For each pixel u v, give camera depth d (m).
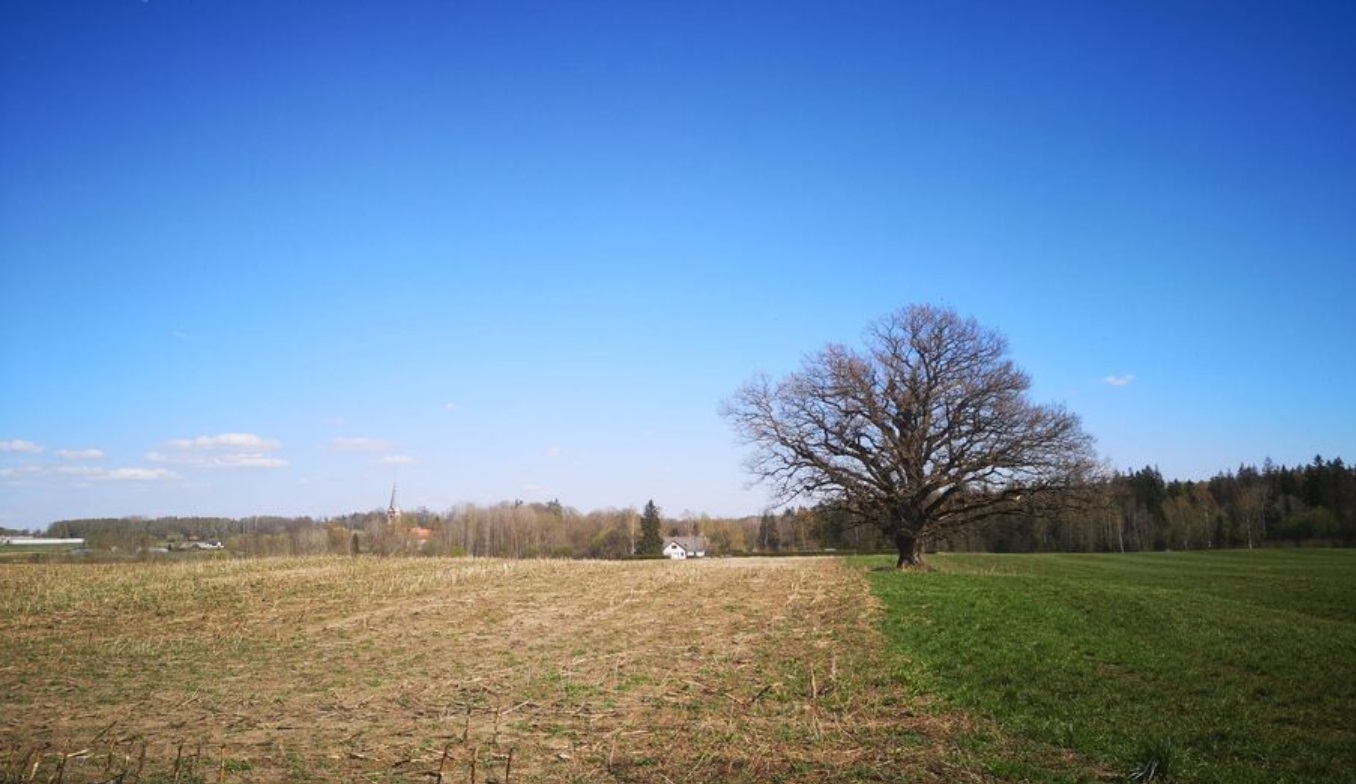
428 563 51.00
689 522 159.88
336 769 11.29
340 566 48.03
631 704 14.88
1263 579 41.88
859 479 43.47
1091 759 11.43
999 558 66.75
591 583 37.22
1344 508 105.31
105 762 11.60
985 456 41.75
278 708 14.88
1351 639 20.50
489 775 10.98
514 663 18.97
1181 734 12.51
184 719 14.12
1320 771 10.91
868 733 12.84
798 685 16.22
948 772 10.92
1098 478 42.09
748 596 31.22
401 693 16.00
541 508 155.75
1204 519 112.62
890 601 28.02
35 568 46.09
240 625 25.12
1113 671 16.86
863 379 43.16
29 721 14.07
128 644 21.86
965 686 15.73
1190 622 22.81
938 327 43.00
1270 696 14.81
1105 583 35.62
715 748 12.07
